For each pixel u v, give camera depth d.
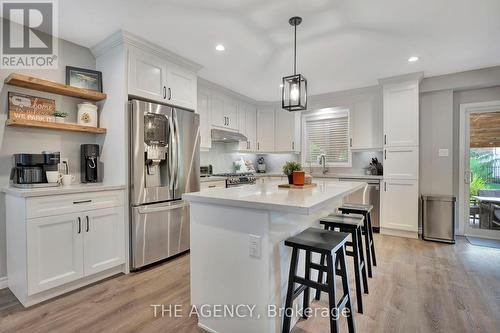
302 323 1.75
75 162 2.67
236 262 1.55
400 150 3.73
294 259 1.48
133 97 2.61
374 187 3.95
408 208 3.68
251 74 3.64
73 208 2.15
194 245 1.75
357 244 2.10
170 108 2.84
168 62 2.92
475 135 3.74
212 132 4.05
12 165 2.26
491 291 2.14
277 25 2.35
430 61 3.19
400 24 2.33
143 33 2.49
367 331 1.65
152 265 2.72
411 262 2.78
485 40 2.65
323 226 2.33
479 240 3.58
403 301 2.00
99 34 2.50
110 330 1.67
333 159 4.93
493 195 3.66
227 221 1.58
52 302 1.99
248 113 5.01
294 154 5.38
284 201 1.43
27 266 1.91
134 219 2.53
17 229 2.01
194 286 1.76
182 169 2.98
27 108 2.35
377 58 3.09
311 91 4.51
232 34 2.52
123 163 2.52
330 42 2.68
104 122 2.71
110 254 2.41
